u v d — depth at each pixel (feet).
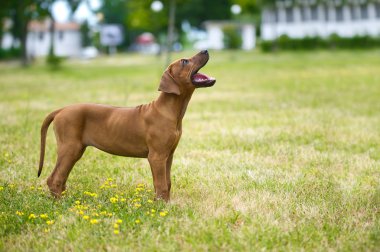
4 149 30.91
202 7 260.21
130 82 80.38
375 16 186.50
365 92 59.26
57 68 122.52
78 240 16.21
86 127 20.52
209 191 21.91
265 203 20.02
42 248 15.88
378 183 23.39
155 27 165.58
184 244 15.79
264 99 55.42
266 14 191.31
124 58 178.19
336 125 38.34
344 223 17.75
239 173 24.95
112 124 20.21
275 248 15.60
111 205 19.42
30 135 35.32
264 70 98.99
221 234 16.46
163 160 19.77
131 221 17.43
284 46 166.61
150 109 19.86
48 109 49.67
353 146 31.50
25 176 24.71
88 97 60.03
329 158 28.25
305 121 40.24
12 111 48.32
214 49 213.66
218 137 34.14
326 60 118.93
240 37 209.36
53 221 17.66
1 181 23.93
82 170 25.88
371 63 103.96
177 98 19.72
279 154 29.30
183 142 32.73
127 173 25.48
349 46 161.38
